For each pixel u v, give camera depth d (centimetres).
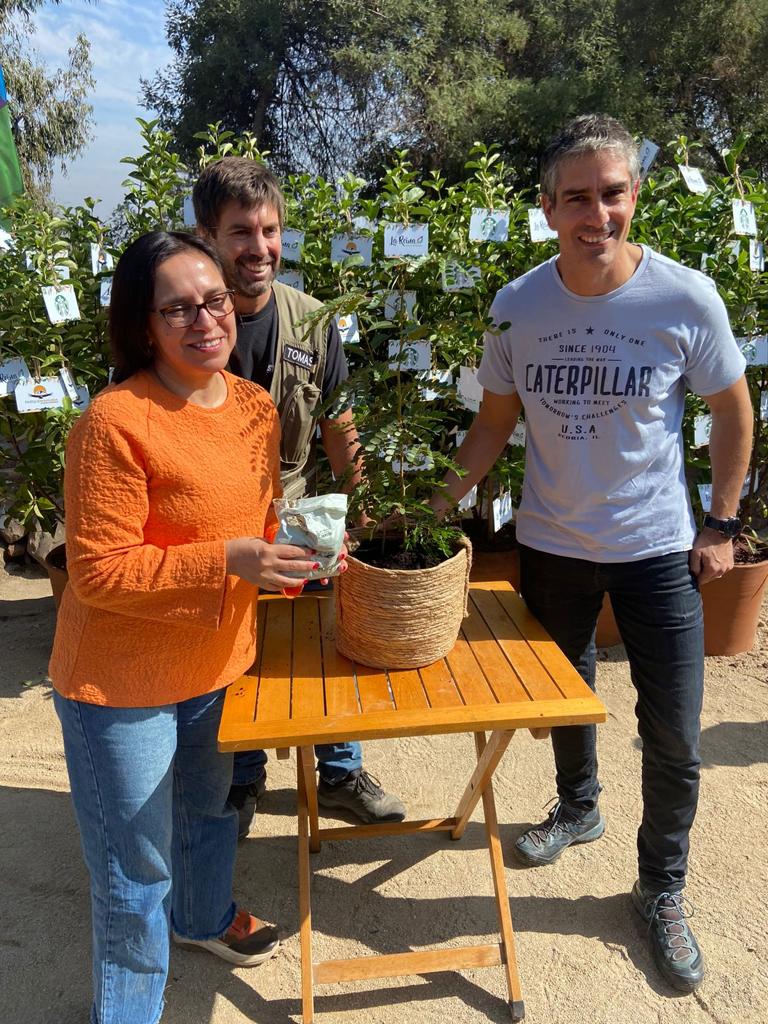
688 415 372
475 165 390
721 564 218
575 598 233
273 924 245
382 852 275
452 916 248
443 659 207
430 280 354
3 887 261
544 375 215
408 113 1758
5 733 341
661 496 216
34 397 364
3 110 572
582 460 215
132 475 160
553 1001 220
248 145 396
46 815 294
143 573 160
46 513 421
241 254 221
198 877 216
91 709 175
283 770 320
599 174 188
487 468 248
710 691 366
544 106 1666
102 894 181
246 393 191
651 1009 218
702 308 203
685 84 1792
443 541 205
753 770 313
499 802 297
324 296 381
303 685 195
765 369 393
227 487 174
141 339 167
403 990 224
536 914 248
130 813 177
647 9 1716
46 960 235
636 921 245
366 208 375
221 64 1808
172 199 400
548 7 1883
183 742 198
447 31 1784
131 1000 186
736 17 1666
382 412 219
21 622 436
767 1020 214
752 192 388
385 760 323
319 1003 220
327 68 1811
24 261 378
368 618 195
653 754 225
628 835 280
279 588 168
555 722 181
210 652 183
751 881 260
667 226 371
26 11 1436
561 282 210
